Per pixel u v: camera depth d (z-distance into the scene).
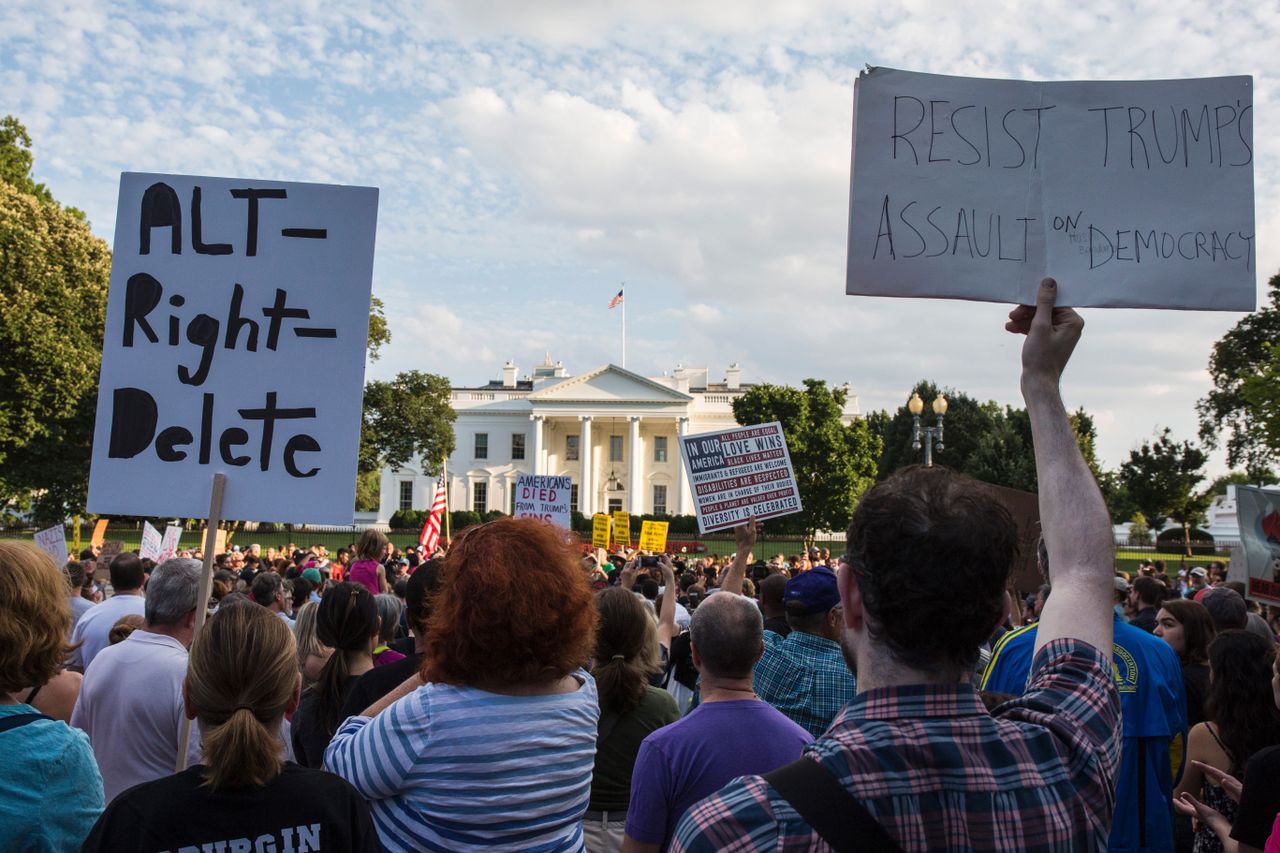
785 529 65.00
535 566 2.72
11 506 40.28
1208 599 6.69
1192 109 2.51
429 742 2.58
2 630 2.56
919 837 1.42
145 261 4.45
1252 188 2.48
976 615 1.57
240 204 4.48
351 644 4.58
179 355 4.41
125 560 6.83
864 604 1.64
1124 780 4.11
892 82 2.53
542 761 2.66
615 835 4.26
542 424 88.19
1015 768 1.52
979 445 66.62
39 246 36.25
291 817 2.37
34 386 35.84
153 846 2.27
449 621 2.69
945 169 2.51
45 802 2.56
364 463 66.50
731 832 1.41
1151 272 2.46
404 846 2.59
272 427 4.38
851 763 1.47
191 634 4.62
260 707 2.46
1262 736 4.06
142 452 4.36
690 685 7.10
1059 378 2.15
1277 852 2.70
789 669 4.80
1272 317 41.88
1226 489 68.81
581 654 2.80
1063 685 1.72
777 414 64.88
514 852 2.61
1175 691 4.25
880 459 71.62
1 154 44.06
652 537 25.39
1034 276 2.48
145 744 4.25
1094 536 1.91
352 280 4.45
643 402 86.31
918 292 2.49
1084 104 2.53
